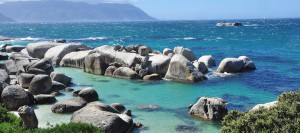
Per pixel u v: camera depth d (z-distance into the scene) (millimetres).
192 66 33906
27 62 36469
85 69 38469
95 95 25750
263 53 56656
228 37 96188
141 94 28391
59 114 22250
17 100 23266
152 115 22562
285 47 66125
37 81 27219
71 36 109875
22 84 28672
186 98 27109
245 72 37969
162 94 28344
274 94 28359
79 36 109438
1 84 24781
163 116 22344
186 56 42062
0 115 16094
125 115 20484
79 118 19094
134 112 23250
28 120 17969
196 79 32781
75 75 36719
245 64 39688
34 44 48219
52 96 25375
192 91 29375
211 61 42438
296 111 14453
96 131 14469
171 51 43656
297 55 53375
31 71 31625
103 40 88625
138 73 35156
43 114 22234
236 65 37844
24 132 14273
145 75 34719
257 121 14023
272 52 57938
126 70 34906
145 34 117625
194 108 22656
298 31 122938
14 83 29953
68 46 44875
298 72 38031
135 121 21203
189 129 19844
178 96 27719
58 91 28609
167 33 122562
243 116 15281
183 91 29391
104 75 36562
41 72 32000
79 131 14281
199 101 22641
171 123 20906
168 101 26172
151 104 25281
